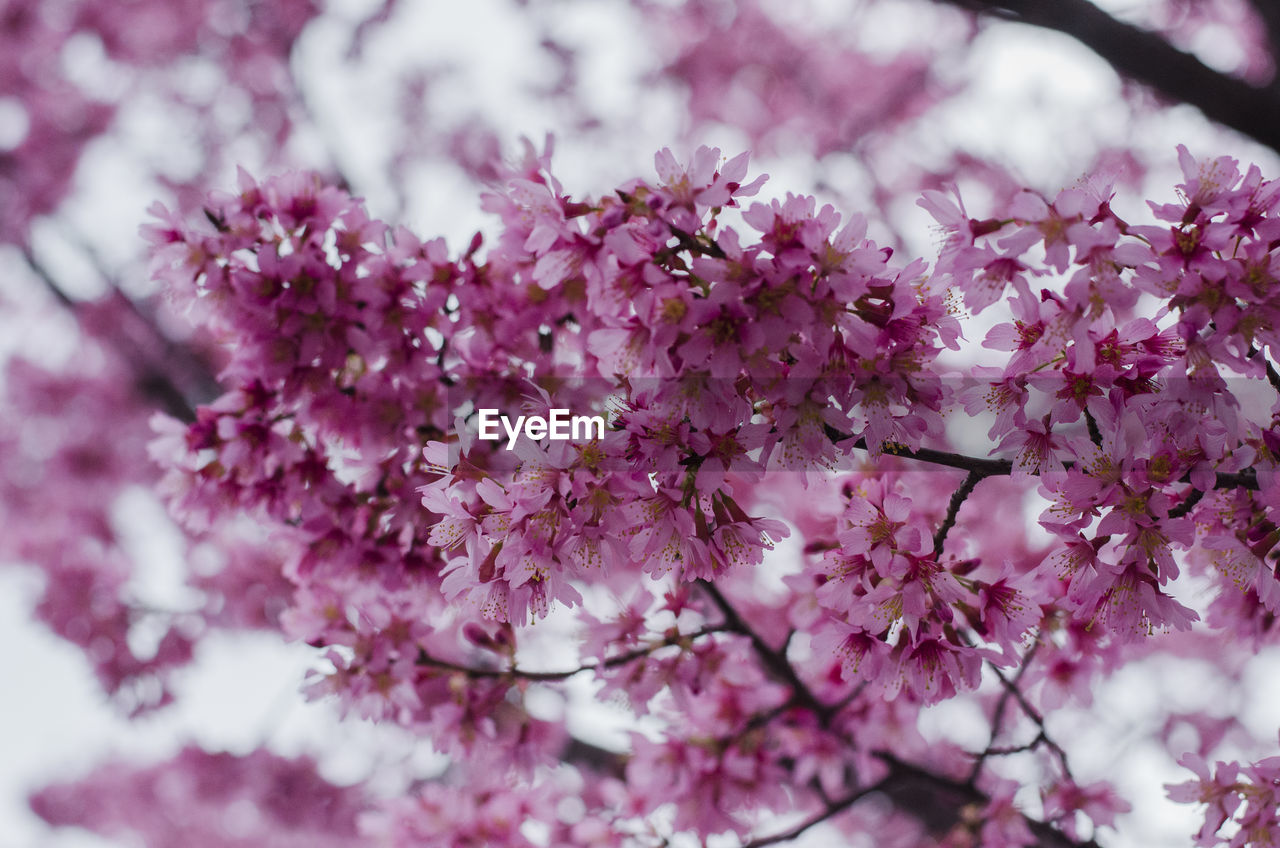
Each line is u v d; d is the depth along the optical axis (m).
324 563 3.04
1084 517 2.13
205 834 9.78
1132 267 1.96
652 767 3.73
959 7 5.10
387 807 3.74
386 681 3.21
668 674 3.32
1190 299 1.96
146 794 9.88
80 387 8.93
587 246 2.09
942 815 5.29
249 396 2.99
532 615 2.15
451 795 3.71
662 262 2.01
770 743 4.18
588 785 5.42
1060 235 1.92
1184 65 4.71
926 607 2.20
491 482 2.03
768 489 4.48
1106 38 4.77
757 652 3.80
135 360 8.22
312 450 3.06
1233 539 2.18
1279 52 5.20
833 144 9.82
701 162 1.99
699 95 9.88
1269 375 2.05
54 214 8.90
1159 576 2.09
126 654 6.51
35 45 8.85
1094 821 3.82
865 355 2.03
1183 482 2.21
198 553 6.44
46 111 9.00
